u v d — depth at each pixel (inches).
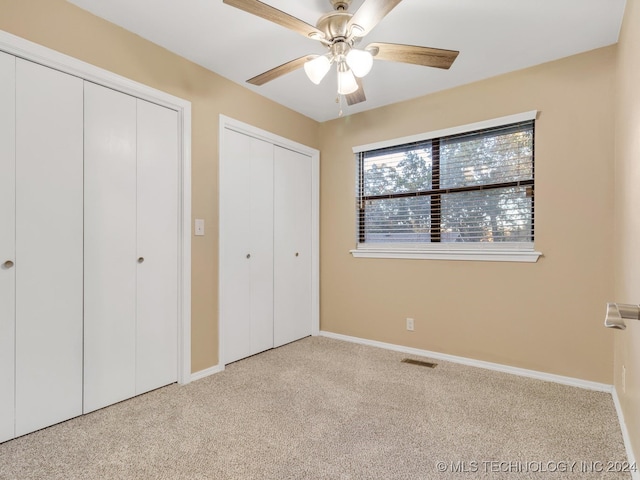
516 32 85.4
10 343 68.9
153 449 66.7
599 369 92.8
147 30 86.0
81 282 79.1
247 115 117.3
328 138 147.3
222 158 108.6
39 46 71.0
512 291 105.7
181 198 98.1
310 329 147.9
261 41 90.5
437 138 120.8
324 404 85.1
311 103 130.1
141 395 89.7
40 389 73.0
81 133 78.9
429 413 80.7
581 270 95.2
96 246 81.7
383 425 75.5
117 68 83.7
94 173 81.2
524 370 103.4
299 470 60.7
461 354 114.5
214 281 106.7
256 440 69.7
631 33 66.8
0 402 67.9
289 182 137.1
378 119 132.9
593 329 93.6
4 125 67.9
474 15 78.8
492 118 108.3
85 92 79.6
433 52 71.2
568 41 89.5
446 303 117.5
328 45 73.8
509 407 83.5
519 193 106.4
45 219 73.4
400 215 129.8
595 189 93.1
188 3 75.9
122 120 86.4
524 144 105.8
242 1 58.7
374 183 136.4
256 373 105.3
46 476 58.9
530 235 104.7
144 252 90.9
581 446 67.7
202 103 103.3
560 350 98.2
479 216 113.5
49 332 74.2
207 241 104.7
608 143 91.4
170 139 96.7
